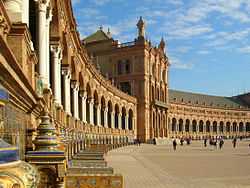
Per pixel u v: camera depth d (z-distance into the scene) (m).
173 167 27.27
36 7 18.73
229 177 20.62
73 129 32.59
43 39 18.70
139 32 97.38
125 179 19.23
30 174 2.47
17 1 11.04
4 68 5.87
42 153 6.64
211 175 21.67
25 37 10.46
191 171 24.11
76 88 38.25
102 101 66.50
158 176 20.89
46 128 7.15
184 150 58.62
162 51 109.56
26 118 11.76
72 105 38.09
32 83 13.02
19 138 9.26
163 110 108.75
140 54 96.62
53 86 24.92
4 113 6.02
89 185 8.01
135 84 96.88
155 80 102.81
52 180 6.59
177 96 135.00
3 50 5.80
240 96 177.38
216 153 49.16
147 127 96.56
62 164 6.67
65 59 30.98
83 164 14.25
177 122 123.56
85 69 46.03
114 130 73.56
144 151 54.44
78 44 37.41
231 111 151.12
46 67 18.92
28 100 10.80
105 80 65.12
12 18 10.70
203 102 141.38
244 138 148.00
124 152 50.22
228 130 149.75
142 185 17.05
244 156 42.03
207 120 139.12
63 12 27.02
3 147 2.40
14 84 7.55
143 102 95.69
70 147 25.38
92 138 51.28
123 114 85.69
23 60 10.23
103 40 103.25
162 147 71.75
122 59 99.25
